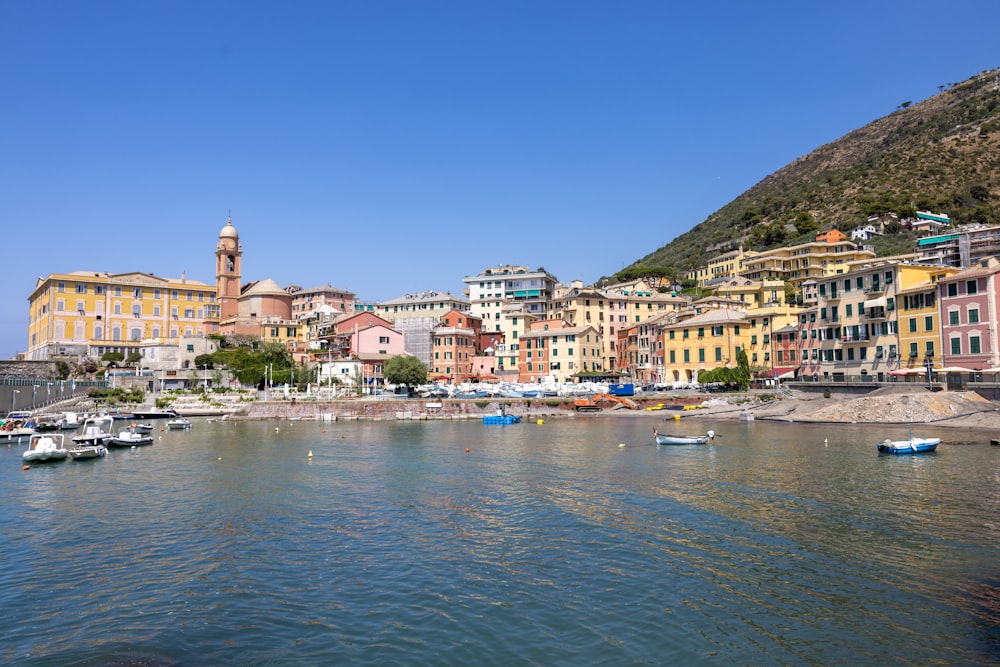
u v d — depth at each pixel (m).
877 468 51.88
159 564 30.34
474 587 26.61
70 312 163.75
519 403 115.50
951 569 27.67
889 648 20.78
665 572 27.91
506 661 20.45
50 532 36.34
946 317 93.31
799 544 31.55
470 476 51.94
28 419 99.44
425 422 106.44
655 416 106.94
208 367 146.25
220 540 34.19
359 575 28.28
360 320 163.25
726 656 20.48
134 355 149.88
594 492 44.47
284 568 29.41
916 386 92.44
